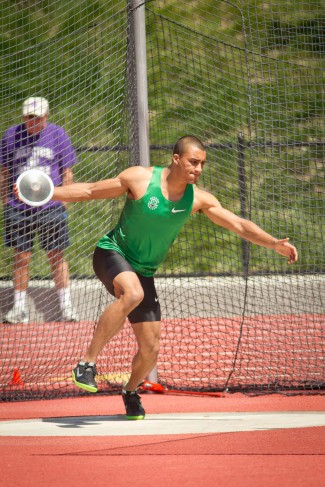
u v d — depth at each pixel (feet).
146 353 52.06
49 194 48.78
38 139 89.71
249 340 84.79
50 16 133.28
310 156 104.47
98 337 49.73
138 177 50.37
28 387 65.98
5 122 113.50
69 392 63.67
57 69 125.80
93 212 103.55
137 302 49.26
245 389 63.82
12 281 95.20
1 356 80.02
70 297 94.73
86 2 127.54
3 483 35.14
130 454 40.78
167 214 50.11
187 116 98.89
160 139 108.68
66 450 42.11
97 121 105.40
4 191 91.56
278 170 101.45
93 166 105.09
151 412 55.57
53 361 77.25
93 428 49.37
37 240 93.45
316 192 102.53
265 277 96.48
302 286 94.38
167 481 35.06
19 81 124.06
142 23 64.75
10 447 43.11
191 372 71.77
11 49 129.90
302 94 106.32
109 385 65.98
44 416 54.75
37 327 92.22
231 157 108.78
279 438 44.24
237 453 40.50
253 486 33.88
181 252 109.91
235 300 95.86
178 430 47.73
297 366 71.51
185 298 98.22
